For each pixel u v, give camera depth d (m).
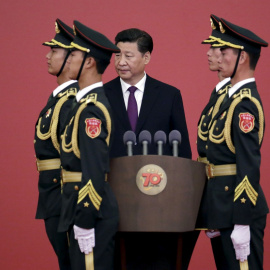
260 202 11.65
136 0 17.17
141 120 13.32
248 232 11.32
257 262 11.58
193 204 11.47
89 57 11.42
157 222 11.19
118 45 13.38
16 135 17.05
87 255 11.03
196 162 11.59
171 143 11.71
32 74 17.19
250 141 11.34
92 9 17.16
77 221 10.95
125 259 11.60
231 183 11.54
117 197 11.30
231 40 11.80
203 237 16.70
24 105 17.12
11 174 16.98
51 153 12.85
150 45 13.48
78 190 11.20
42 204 12.95
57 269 16.81
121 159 11.32
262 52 16.98
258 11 17.03
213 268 16.64
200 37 17.11
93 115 11.09
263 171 16.83
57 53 13.09
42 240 16.84
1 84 17.14
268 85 16.95
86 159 10.97
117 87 13.55
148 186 11.20
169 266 11.84
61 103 12.81
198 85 17.05
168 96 13.52
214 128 11.73
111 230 11.09
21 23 17.22
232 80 11.92
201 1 17.14
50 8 17.22
